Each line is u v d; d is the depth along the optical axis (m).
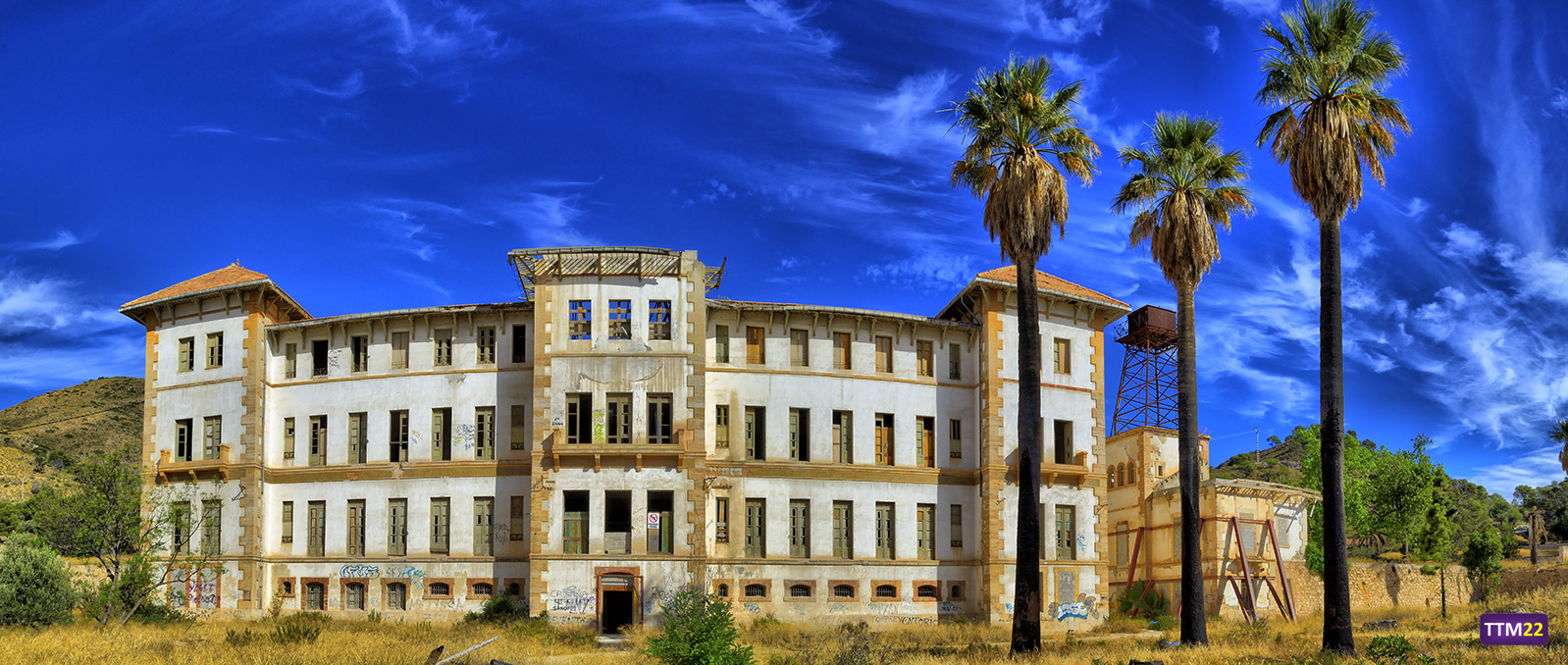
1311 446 86.62
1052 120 37.00
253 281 50.09
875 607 48.84
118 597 43.50
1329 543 32.88
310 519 49.44
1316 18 33.59
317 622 42.44
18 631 38.34
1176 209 39.22
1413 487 81.12
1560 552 84.19
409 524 48.16
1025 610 34.66
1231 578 54.09
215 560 48.50
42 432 119.62
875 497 49.97
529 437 48.06
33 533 54.59
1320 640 39.34
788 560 48.31
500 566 47.16
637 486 45.56
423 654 31.94
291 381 50.94
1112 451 63.31
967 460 51.72
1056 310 53.56
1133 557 58.50
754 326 50.50
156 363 52.47
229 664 30.42
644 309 46.94
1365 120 33.31
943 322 51.75
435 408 49.03
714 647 29.83
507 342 49.09
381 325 50.06
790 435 49.69
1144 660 32.56
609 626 45.47
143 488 50.47
